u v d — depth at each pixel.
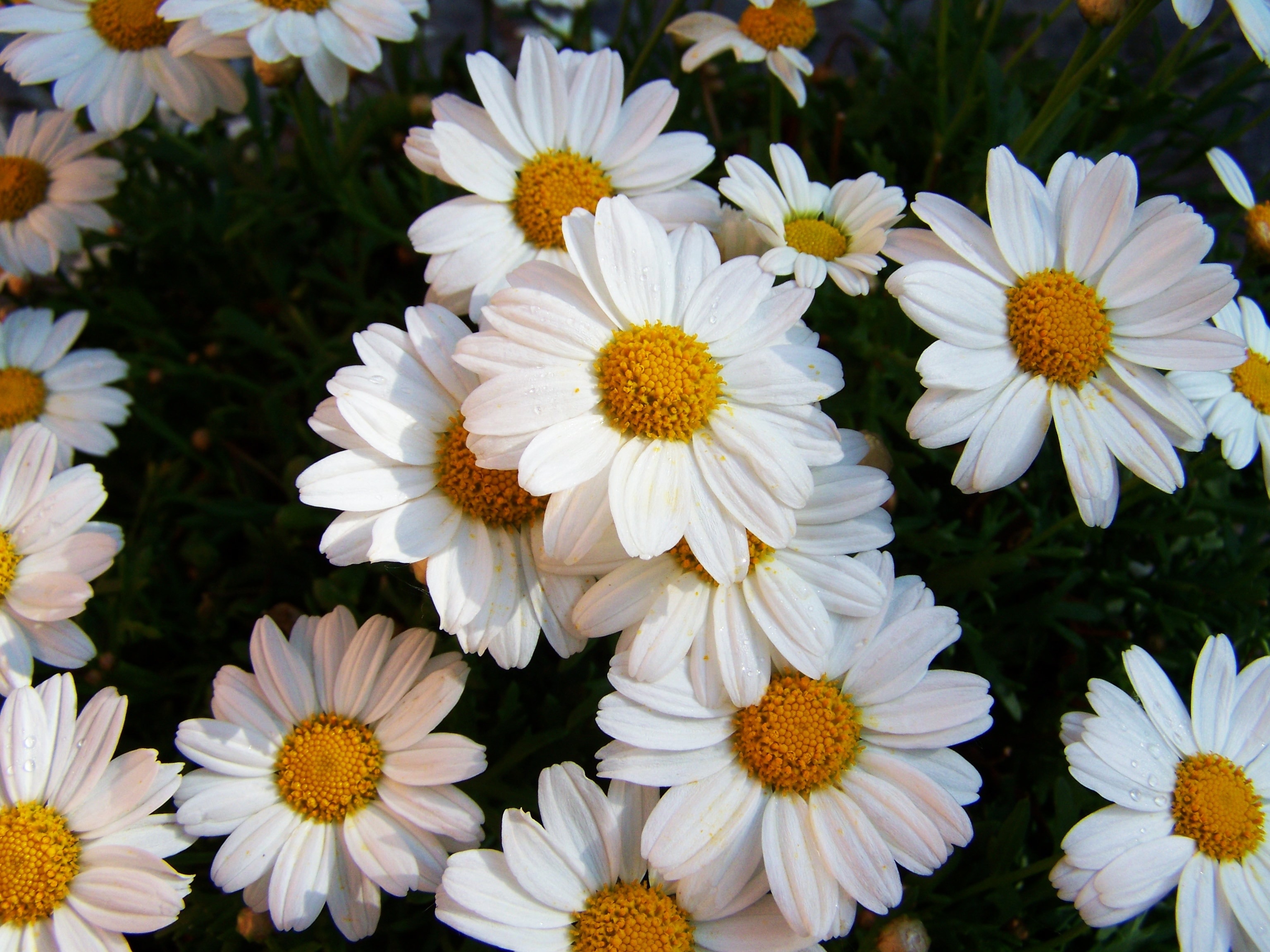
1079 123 0.22
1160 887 0.15
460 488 0.15
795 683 0.15
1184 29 0.28
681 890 0.15
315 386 0.22
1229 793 0.15
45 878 0.15
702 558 0.14
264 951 0.17
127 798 0.15
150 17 0.19
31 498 0.17
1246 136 0.27
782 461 0.15
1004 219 0.16
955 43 0.23
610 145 0.18
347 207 0.22
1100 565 0.20
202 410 0.23
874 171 0.22
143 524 0.22
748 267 0.16
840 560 0.15
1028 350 0.16
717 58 0.25
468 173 0.17
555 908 0.15
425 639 0.16
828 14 0.29
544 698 0.19
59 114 0.21
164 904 0.15
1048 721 0.19
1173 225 0.15
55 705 0.15
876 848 0.14
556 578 0.15
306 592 0.21
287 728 0.16
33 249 0.20
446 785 0.15
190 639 0.21
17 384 0.20
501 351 0.15
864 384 0.20
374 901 0.15
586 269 0.15
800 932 0.14
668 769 0.15
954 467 0.19
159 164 0.24
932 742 0.15
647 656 0.15
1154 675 0.15
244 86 0.21
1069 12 0.28
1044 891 0.17
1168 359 0.15
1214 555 0.20
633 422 0.15
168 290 0.24
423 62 0.24
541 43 0.17
